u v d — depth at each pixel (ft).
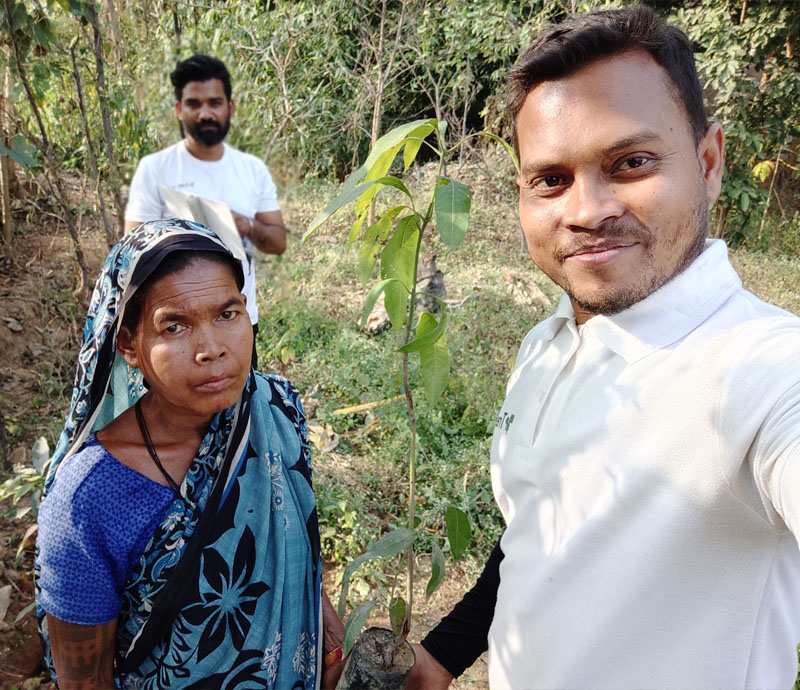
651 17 2.75
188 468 3.63
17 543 8.62
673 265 2.83
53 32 10.74
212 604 3.67
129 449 3.55
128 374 3.49
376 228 3.80
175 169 6.20
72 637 3.46
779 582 2.70
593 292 2.88
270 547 3.94
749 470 2.48
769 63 21.62
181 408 3.50
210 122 5.92
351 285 18.71
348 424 12.57
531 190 2.97
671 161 2.69
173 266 3.16
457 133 26.50
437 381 3.83
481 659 8.00
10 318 13.84
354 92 25.63
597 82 2.69
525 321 16.10
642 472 2.71
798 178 27.55
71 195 18.25
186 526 3.58
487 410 12.66
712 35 20.58
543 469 3.13
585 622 2.86
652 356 2.82
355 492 10.28
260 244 6.93
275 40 20.42
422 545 9.53
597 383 3.00
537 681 3.09
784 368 2.40
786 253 23.15
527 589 3.15
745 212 23.79
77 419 3.56
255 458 3.93
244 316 3.43
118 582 3.55
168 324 3.19
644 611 2.73
